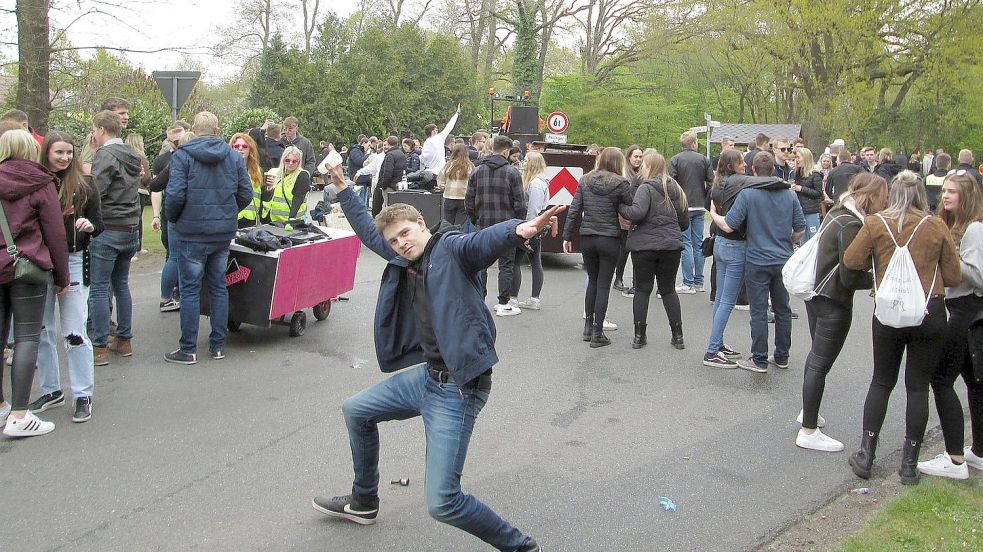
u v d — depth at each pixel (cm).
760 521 394
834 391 607
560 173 1132
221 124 2811
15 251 459
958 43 2577
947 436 446
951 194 449
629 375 637
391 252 351
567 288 1003
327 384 593
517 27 3650
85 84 1430
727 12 2820
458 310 320
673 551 363
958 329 438
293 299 698
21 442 475
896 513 396
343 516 385
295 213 731
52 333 527
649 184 683
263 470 443
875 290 431
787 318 651
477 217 836
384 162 1253
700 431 517
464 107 3753
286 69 3444
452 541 370
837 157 1198
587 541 371
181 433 494
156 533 373
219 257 638
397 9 4153
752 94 4316
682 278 1076
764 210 623
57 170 497
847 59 2614
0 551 354
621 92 3884
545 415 541
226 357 657
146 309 806
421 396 341
